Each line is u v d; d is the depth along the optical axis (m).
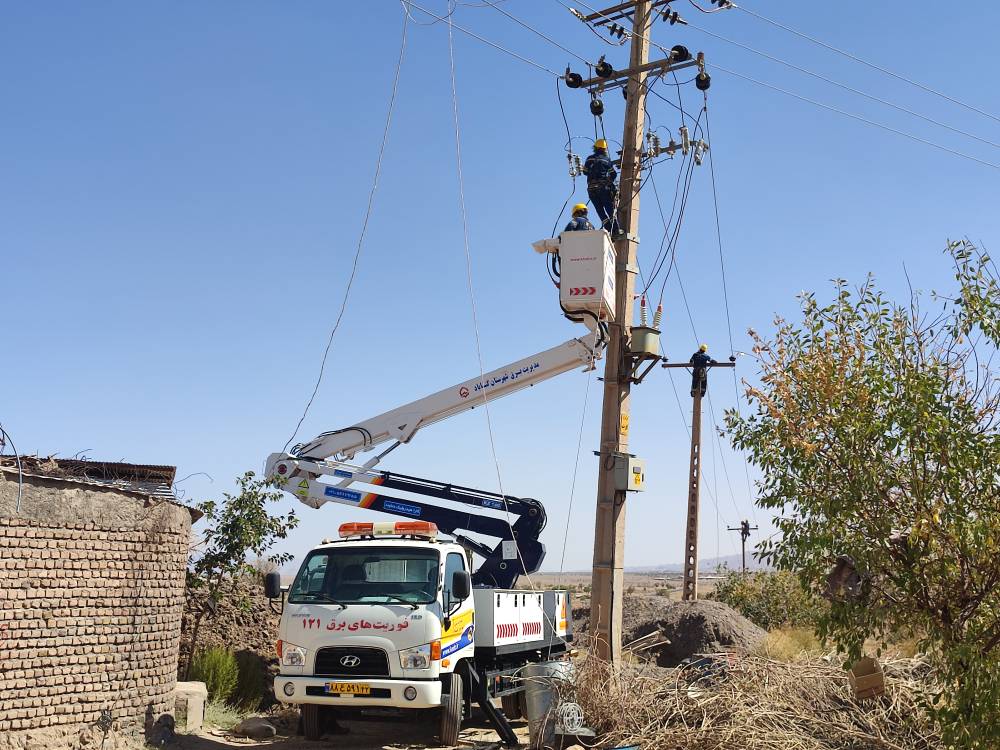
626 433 15.58
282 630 12.23
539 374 16.59
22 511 9.92
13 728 9.60
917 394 8.72
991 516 8.50
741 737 10.60
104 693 10.70
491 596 13.27
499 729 12.59
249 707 14.52
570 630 16.66
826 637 9.35
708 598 40.12
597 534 15.21
